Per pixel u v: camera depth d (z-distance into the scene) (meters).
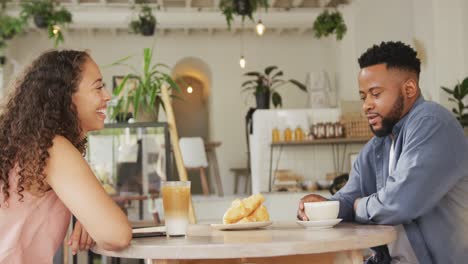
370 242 1.15
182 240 1.19
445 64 5.71
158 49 9.47
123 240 1.14
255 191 6.55
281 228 1.45
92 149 2.64
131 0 8.10
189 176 9.66
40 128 1.22
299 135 6.34
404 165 1.48
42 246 1.25
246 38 9.60
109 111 3.11
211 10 8.40
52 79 1.29
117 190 2.63
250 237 1.20
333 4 8.44
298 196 5.84
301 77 9.61
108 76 9.33
